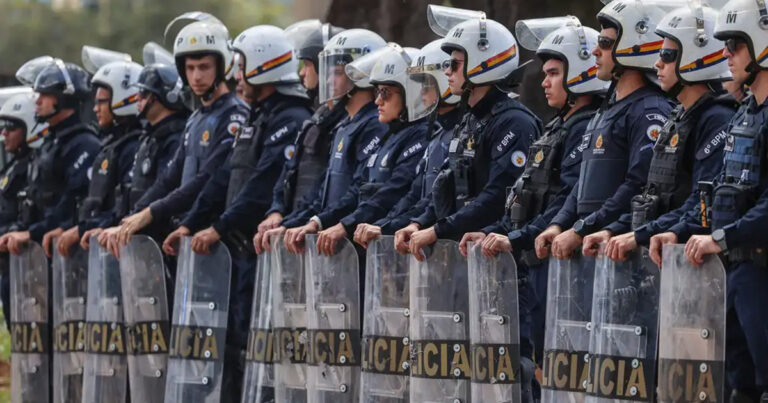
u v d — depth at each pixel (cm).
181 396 2580
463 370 2147
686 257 1764
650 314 1839
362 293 2427
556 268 1978
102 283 2767
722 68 1902
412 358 2173
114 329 2755
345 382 2323
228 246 2630
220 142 2714
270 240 2464
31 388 3077
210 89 2747
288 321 2417
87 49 3155
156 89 2844
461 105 2239
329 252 2333
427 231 2158
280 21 5803
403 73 2362
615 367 1855
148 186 2862
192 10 5725
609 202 1966
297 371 2411
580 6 3114
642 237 1839
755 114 1814
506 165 2178
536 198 2127
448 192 2216
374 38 2516
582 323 1956
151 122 2881
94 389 2764
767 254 1794
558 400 1970
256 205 2598
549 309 1983
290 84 2658
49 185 3102
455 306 2152
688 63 1900
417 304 2169
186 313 2584
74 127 3119
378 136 2427
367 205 2336
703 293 1755
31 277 3075
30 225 3131
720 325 1745
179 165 2797
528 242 2069
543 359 2025
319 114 2548
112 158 2958
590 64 2145
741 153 1805
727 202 1792
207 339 2566
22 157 3309
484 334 2073
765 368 1803
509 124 2194
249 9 5803
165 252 2689
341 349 2327
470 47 2212
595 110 2155
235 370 2641
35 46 5688
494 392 2062
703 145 1875
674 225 1823
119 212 2906
